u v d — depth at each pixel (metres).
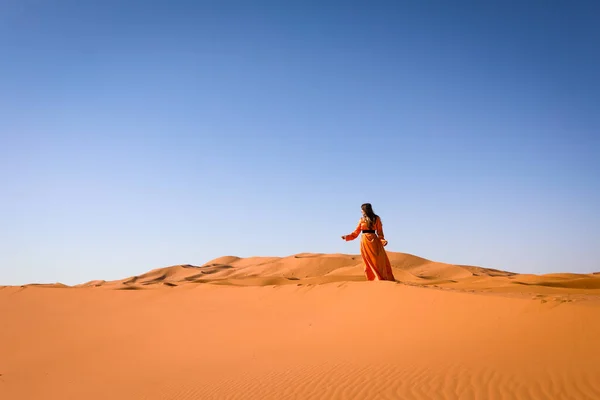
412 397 8.98
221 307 25.06
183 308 26.94
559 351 9.47
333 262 108.56
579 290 28.97
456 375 9.48
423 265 97.25
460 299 13.57
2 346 25.14
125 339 22.55
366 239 19.30
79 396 14.37
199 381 13.08
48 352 22.72
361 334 14.55
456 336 11.97
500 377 8.96
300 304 20.98
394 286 16.88
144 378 14.98
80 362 19.62
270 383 11.46
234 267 136.25
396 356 11.55
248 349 16.22
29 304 35.09
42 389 16.20
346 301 18.44
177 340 20.30
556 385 8.23
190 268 137.62
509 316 11.71
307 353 13.80
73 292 37.53
